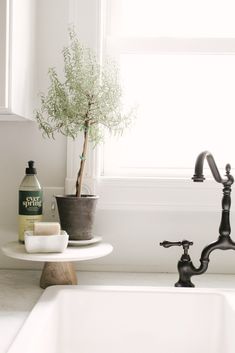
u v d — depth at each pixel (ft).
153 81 4.71
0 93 3.36
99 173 4.36
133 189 4.26
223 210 3.74
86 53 4.23
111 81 3.93
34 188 3.90
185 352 3.44
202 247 4.29
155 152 4.71
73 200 3.77
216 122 4.70
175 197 4.25
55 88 3.76
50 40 4.30
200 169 3.27
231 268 4.28
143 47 4.53
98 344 3.43
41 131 4.34
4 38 3.33
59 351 3.31
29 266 4.32
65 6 4.30
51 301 3.15
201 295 3.48
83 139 4.26
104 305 3.46
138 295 3.47
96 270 4.32
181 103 4.73
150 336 3.45
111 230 4.32
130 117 4.36
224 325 3.34
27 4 3.88
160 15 4.72
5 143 4.35
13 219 4.36
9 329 2.64
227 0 4.67
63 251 3.56
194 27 4.69
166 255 4.30
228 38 4.48
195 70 4.69
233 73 4.66
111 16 4.65
